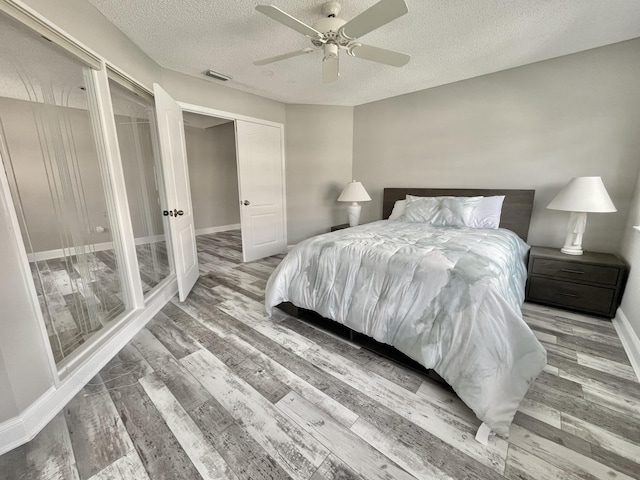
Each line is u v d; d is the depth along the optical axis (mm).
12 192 1484
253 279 3414
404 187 3871
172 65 2807
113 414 1418
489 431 1286
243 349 1979
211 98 3314
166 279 2938
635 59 2324
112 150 2029
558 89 2670
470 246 1943
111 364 1809
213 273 3639
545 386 1597
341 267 1999
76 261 2014
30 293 1322
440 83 3301
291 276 2283
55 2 1519
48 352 1407
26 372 1304
